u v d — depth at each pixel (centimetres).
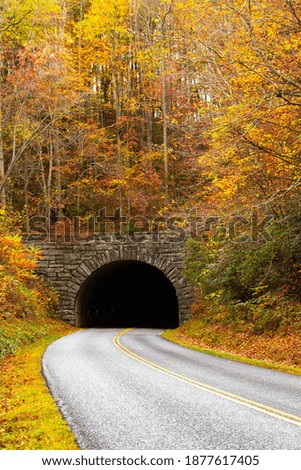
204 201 2600
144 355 1576
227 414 721
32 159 3619
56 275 3328
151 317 4731
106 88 4728
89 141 3750
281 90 1215
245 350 1714
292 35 1327
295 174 1614
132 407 790
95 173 3875
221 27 1363
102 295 4119
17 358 1572
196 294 3002
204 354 1650
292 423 659
